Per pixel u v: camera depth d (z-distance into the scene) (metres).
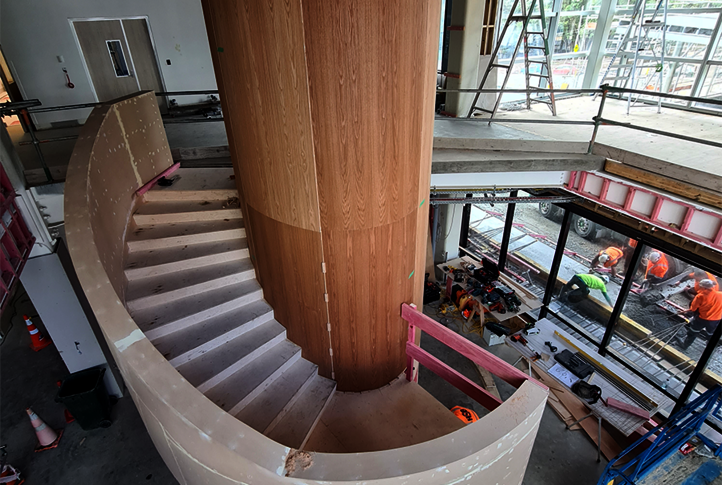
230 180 4.22
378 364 3.54
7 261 3.12
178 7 6.34
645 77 6.11
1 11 5.38
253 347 3.29
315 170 2.57
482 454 1.95
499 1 5.68
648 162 4.05
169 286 3.39
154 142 4.16
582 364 4.89
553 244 7.50
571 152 4.58
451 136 4.77
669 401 4.55
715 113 5.25
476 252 8.32
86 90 6.19
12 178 3.61
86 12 5.81
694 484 4.33
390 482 1.78
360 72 2.33
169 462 2.58
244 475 1.87
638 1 5.84
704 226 3.79
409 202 3.02
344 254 2.91
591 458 4.78
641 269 5.75
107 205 3.19
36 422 4.65
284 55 2.29
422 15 2.44
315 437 3.21
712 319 5.02
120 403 5.32
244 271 3.66
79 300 4.63
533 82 7.24
